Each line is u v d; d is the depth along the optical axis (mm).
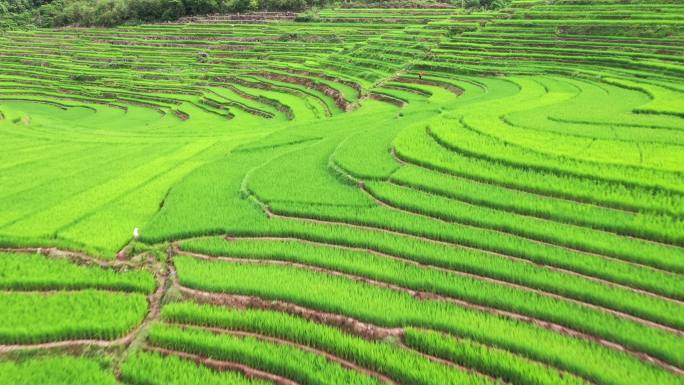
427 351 11430
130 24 104562
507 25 66500
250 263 15578
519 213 17203
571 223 16219
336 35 80938
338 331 11938
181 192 21469
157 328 12469
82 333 12492
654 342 10969
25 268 15312
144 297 13891
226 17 102500
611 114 29156
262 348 11586
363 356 11180
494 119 28250
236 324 12539
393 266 14703
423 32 71250
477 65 54781
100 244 16609
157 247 16641
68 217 19188
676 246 14539
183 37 92062
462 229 16406
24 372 11102
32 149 36781
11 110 60812
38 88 73750
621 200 16734
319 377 10609
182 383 10688
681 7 58094
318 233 16797
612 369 10305
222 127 46500
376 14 89938
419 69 57750
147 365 11281
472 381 10297
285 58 74688
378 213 18000
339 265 14859
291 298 13359
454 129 26000
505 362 10617
